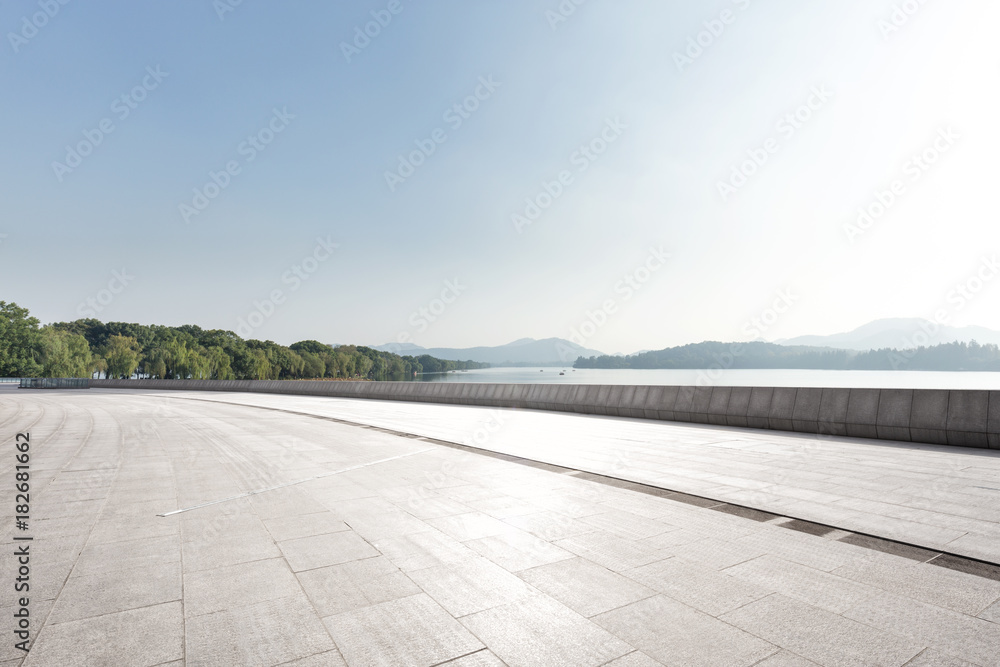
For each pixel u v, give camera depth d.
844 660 2.79
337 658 2.83
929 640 2.99
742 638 3.03
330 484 7.11
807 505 5.91
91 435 12.78
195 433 13.18
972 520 5.30
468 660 2.81
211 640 3.02
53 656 2.82
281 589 3.72
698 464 8.47
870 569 4.05
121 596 3.61
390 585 3.79
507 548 4.55
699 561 4.24
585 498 6.29
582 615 3.33
